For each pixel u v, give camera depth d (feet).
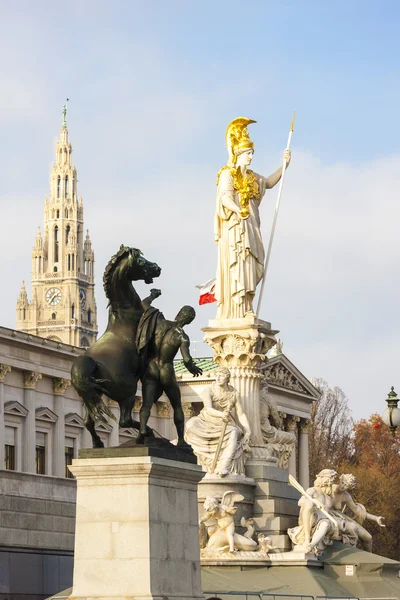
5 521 455.63
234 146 176.96
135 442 104.27
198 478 105.40
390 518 565.12
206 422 169.68
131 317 107.65
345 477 171.22
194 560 104.12
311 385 645.92
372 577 160.35
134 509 99.45
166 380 106.63
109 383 104.99
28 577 462.60
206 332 175.94
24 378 491.31
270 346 178.70
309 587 150.51
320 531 161.07
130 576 98.68
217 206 176.45
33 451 488.44
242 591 146.30
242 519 163.73
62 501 490.90
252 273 175.94
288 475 176.14
